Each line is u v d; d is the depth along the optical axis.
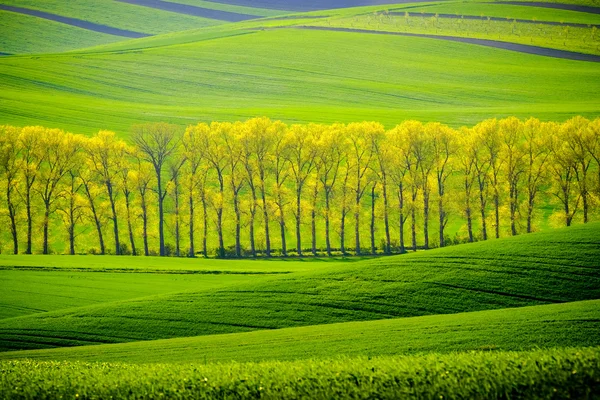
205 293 72.88
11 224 127.19
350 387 35.81
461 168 126.31
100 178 128.12
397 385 35.62
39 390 38.59
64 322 65.25
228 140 128.50
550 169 122.94
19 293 79.06
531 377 34.25
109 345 57.66
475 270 71.06
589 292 63.72
